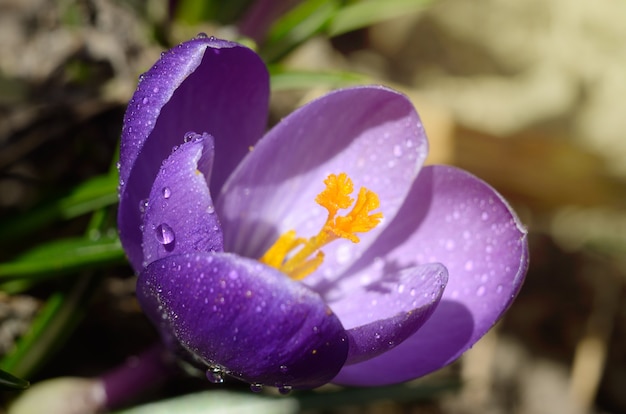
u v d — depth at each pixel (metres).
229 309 0.14
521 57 0.29
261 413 0.19
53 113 0.20
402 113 0.16
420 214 0.17
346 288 0.17
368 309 0.16
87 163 0.20
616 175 0.26
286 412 0.19
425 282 0.16
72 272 0.17
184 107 0.16
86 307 0.18
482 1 0.29
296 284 0.14
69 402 0.18
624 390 0.24
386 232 0.17
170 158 0.15
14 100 0.20
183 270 0.14
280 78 0.20
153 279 0.15
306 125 0.16
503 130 0.26
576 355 0.24
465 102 0.28
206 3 0.22
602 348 0.24
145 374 0.18
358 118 0.17
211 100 0.16
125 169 0.15
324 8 0.21
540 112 0.28
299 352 0.14
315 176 0.17
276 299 0.14
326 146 0.17
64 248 0.18
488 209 0.16
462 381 0.20
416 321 0.15
